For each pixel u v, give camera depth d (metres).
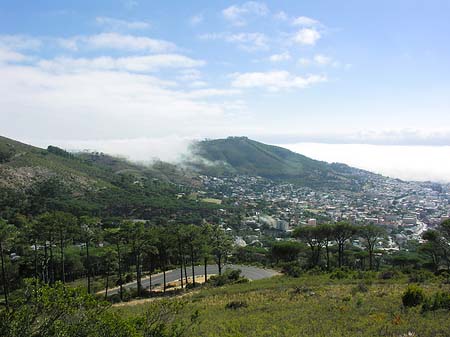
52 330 8.83
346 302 25.55
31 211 106.06
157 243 57.56
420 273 44.53
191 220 133.62
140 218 129.38
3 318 8.51
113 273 69.00
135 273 69.75
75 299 9.50
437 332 15.79
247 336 18.06
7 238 39.25
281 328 19.12
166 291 50.62
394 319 18.31
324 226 64.69
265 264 78.75
